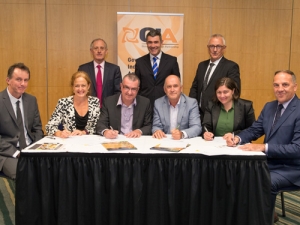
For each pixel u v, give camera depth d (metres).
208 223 2.27
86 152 2.22
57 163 2.23
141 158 2.22
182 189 2.25
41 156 2.22
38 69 5.23
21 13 5.10
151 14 4.96
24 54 5.18
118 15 4.94
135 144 2.53
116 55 5.27
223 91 2.97
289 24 5.32
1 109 2.91
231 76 3.74
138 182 2.23
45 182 2.23
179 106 3.15
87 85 3.23
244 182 2.20
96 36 5.22
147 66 4.03
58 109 3.25
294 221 2.97
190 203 2.23
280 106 2.66
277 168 2.56
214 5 5.25
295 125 2.50
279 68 5.40
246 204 2.21
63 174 2.23
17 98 3.03
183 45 5.29
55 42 5.20
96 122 3.24
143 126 3.17
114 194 2.23
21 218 2.24
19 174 2.22
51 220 2.29
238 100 3.10
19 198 2.23
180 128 3.13
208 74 3.91
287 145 2.43
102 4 5.18
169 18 4.99
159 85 4.02
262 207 2.17
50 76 5.26
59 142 2.58
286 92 2.53
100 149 2.31
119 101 3.13
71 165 2.23
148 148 2.38
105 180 2.25
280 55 5.38
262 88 5.43
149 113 3.23
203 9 5.25
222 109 3.11
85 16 5.18
